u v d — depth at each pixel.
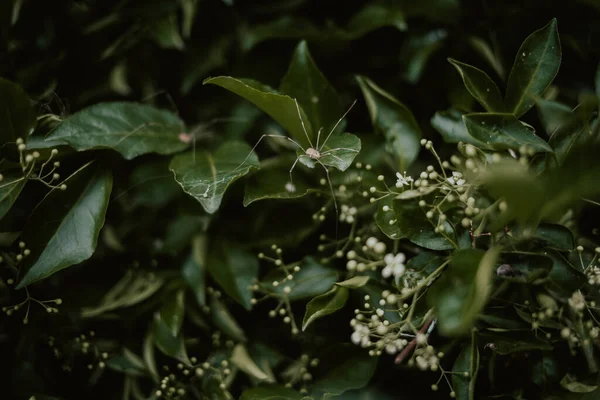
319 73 0.45
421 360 0.40
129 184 0.46
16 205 0.45
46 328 0.46
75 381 0.47
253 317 0.46
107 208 0.45
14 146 0.44
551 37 0.42
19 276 0.42
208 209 0.41
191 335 0.46
